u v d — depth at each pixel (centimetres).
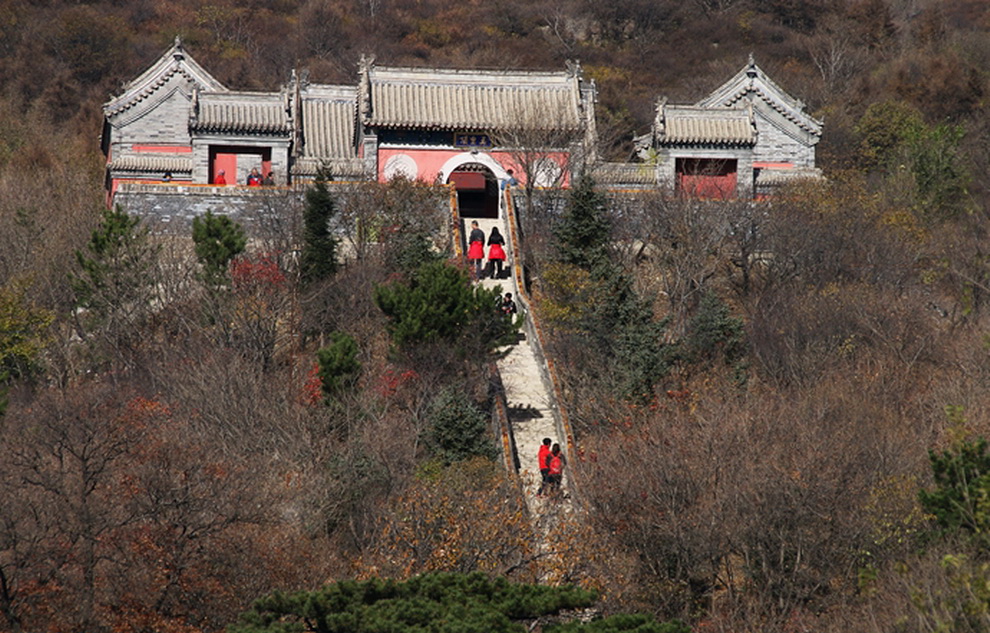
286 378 9950
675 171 14738
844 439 8381
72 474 7838
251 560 7638
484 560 7681
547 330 10912
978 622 5719
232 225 11781
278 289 10812
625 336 10225
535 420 9950
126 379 10231
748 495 7956
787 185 13675
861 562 7812
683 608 7969
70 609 7338
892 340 10438
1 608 7175
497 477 8656
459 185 16112
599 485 8325
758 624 7775
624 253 12406
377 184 12800
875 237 12188
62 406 8806
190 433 8631
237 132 14712
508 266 12756
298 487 8294
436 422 9150
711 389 9712
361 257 12156
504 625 5756
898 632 6191
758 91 16025
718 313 10544
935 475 6638
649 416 9375
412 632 5647
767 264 12444
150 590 7400
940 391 9462
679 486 8100
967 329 10800
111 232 11244
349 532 8338
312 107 15762
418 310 9869
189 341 10288
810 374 10044
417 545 7825
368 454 8588
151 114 16138
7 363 10931
